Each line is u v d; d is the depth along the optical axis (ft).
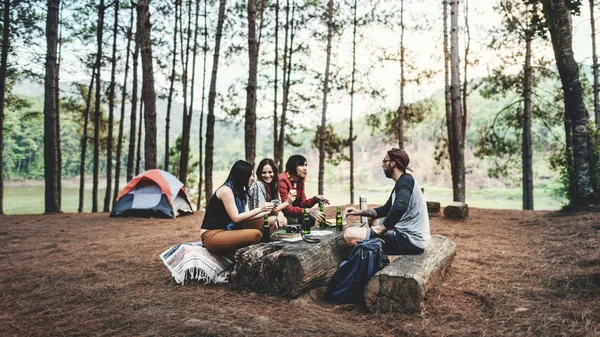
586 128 27.86
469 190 175.94
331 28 48.91
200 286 12.94
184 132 56.75
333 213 32.96
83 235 24.43
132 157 51.62
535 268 14.73
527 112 50.44
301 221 16.51
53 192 40.98
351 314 10.61
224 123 57.06
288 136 56.80
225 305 11.07
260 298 11.55
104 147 62.90
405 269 10.84
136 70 52.31
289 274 11.36
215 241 13.19
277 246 12.32
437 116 58.49
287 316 10.21
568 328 9.18
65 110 55.06
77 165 246.88
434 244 14.12
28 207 122.83
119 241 21.94
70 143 236.84
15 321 10.14
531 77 51.42
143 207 33.53
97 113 52.31
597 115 45.57
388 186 224.53
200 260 13.06
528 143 50.55
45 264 16.46
